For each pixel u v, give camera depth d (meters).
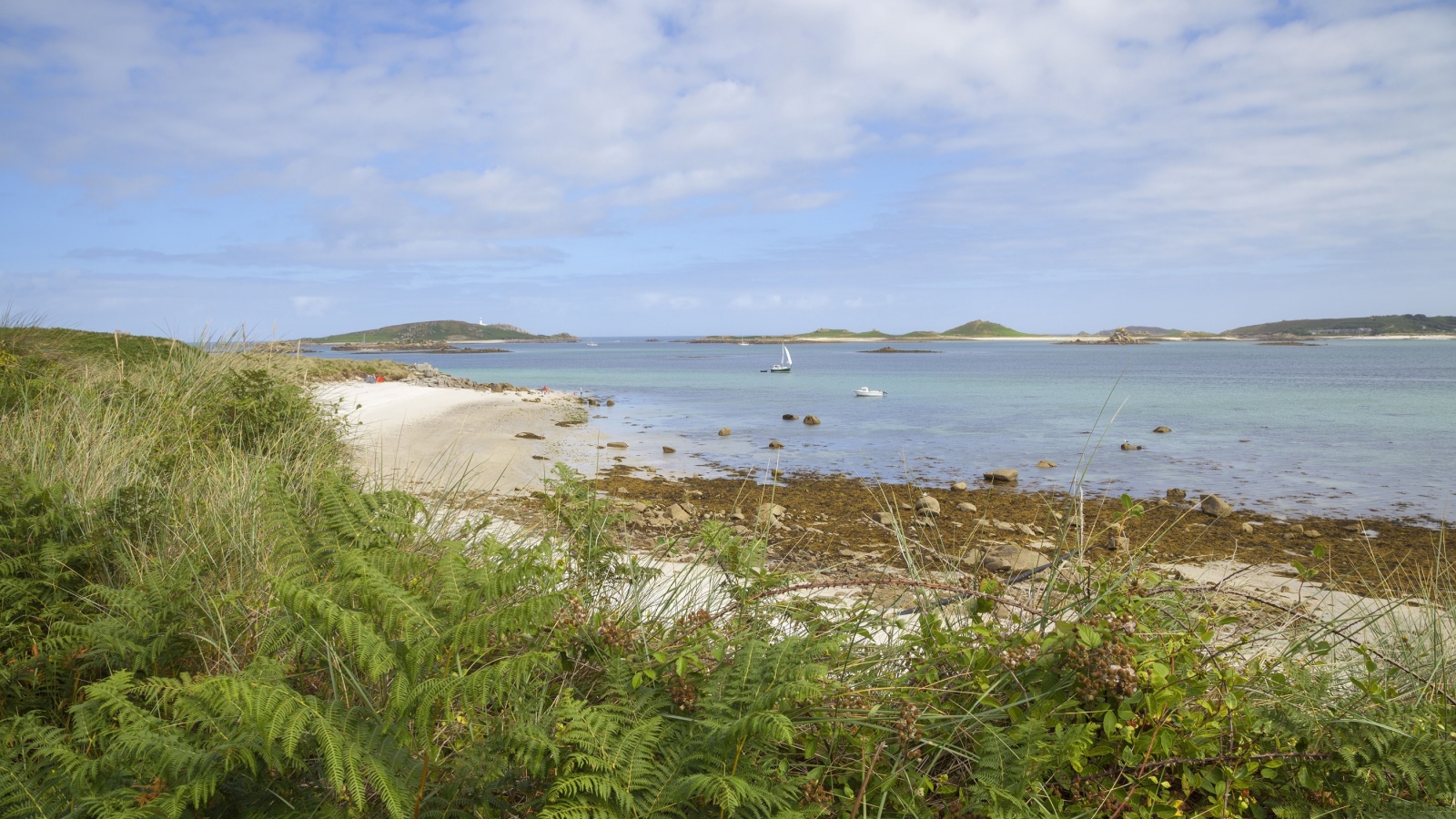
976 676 2.74
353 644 2.10
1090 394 39.38
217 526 3.97
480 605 2.31
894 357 125.56
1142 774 2.43
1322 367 77.44
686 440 20.12
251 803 2.04
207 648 3.01
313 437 8.70
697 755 2.18
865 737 2.48
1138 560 3.77
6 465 4.94
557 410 26.55
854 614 3.38
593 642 2.78
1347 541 10.12
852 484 13.99
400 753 2.04
